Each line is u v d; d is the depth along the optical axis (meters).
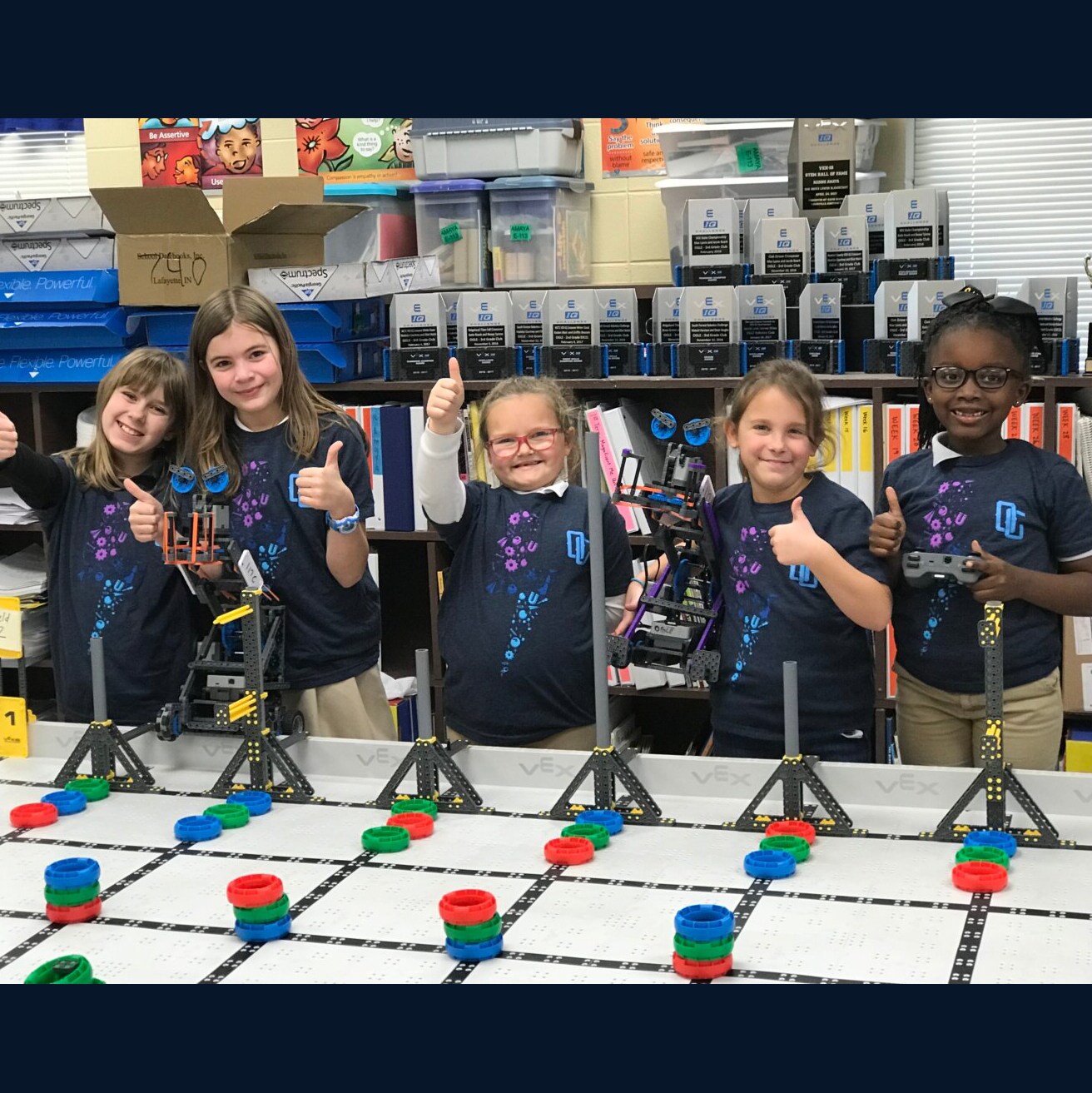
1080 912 1.54
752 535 2.12
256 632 2.06
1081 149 3.66
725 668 2.12
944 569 1.96
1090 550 2.10
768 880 1.66
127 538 2.37
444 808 1.96
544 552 2.27
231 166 3.98
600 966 1.45
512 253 3.58
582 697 2.29
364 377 3.56
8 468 2.31
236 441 2.38
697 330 3.16
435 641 3.48
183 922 1.60
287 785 2.06
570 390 2.91
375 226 3.66
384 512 3.43
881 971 1.41
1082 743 2.21
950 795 1.89
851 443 3.07
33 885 1.72
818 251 3.20
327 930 1.57
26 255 3.39
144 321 3.44
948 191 3.75
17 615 2.36
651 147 3.69
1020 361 2.08
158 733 2.17
